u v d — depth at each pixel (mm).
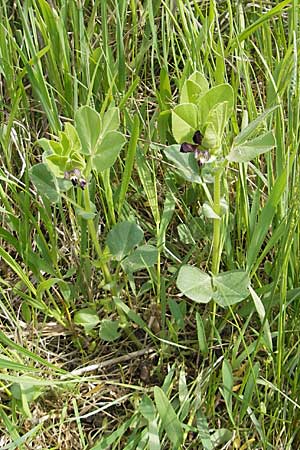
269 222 737
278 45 888
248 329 808
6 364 695
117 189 831
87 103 784
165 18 902
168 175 852
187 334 828
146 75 918
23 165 862
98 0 849
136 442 736
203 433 737
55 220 836
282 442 748
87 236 825
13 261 761
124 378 812
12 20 908
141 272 864
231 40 806
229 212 808
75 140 700
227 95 649
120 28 817
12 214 784
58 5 880
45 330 829
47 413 782
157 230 802
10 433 722
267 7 924
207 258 843
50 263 827
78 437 779
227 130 789
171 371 783
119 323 814
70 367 824
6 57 816
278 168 766
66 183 744
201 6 905
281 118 751
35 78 781
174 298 844
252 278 821
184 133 664
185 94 669
